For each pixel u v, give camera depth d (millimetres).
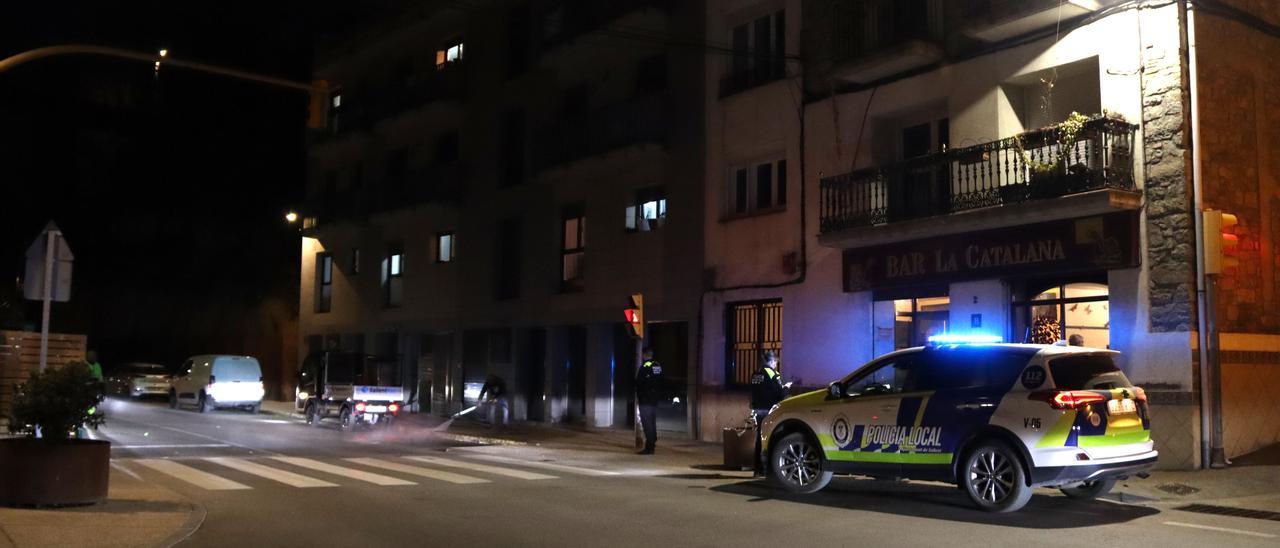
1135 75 14664
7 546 7883
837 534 9172
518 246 27828
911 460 11070
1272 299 15023
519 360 27094
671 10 22953
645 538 8906
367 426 22953
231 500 11016
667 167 22812
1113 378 10531
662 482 13312
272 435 21484
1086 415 9992
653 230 23156
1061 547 8555
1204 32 14531
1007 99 16547
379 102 33219
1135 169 14586
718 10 21828
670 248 22547
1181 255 13977
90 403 10195
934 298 17484
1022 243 15711
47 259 12617
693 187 22094
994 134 16438
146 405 35562
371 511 10328
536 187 26891
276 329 40938
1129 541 8836
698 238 21828
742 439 14664
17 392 10219
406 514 10156
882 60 17641
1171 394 13906
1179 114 14148
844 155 18828
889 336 18062
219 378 30516
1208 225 13750
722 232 21297
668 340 22953
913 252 17375
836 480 13383
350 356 23734
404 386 32531
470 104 29812
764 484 13102
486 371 28375
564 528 9398
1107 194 14125
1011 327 16141
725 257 21172
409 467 14883
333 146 35656
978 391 10656
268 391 40594
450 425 25734
